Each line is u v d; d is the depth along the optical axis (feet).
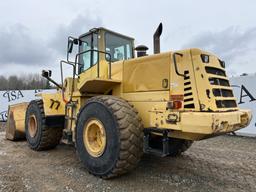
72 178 12.35
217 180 12.49
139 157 11.73
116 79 14.38
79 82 16.29
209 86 10.90
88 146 12.97
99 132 12.75
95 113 12.63
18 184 11.46
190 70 11.20
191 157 16.79
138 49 15.52
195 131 10.27
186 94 11.17
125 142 11.25
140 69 13.10
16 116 22.62
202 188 11.42
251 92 26.18
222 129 10.19
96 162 12.34
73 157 16.53
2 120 42.96
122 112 11.62
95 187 11.23
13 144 21.21
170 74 11.78
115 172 11.53
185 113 10.71
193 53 11.23
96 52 15.67
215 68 11.73
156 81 12.32
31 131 19.58
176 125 10.98
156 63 12.41
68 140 15.96
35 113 18.85
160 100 12.03
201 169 14.20
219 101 11.13
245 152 18.69
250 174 13.50
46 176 12.63
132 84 13.43
